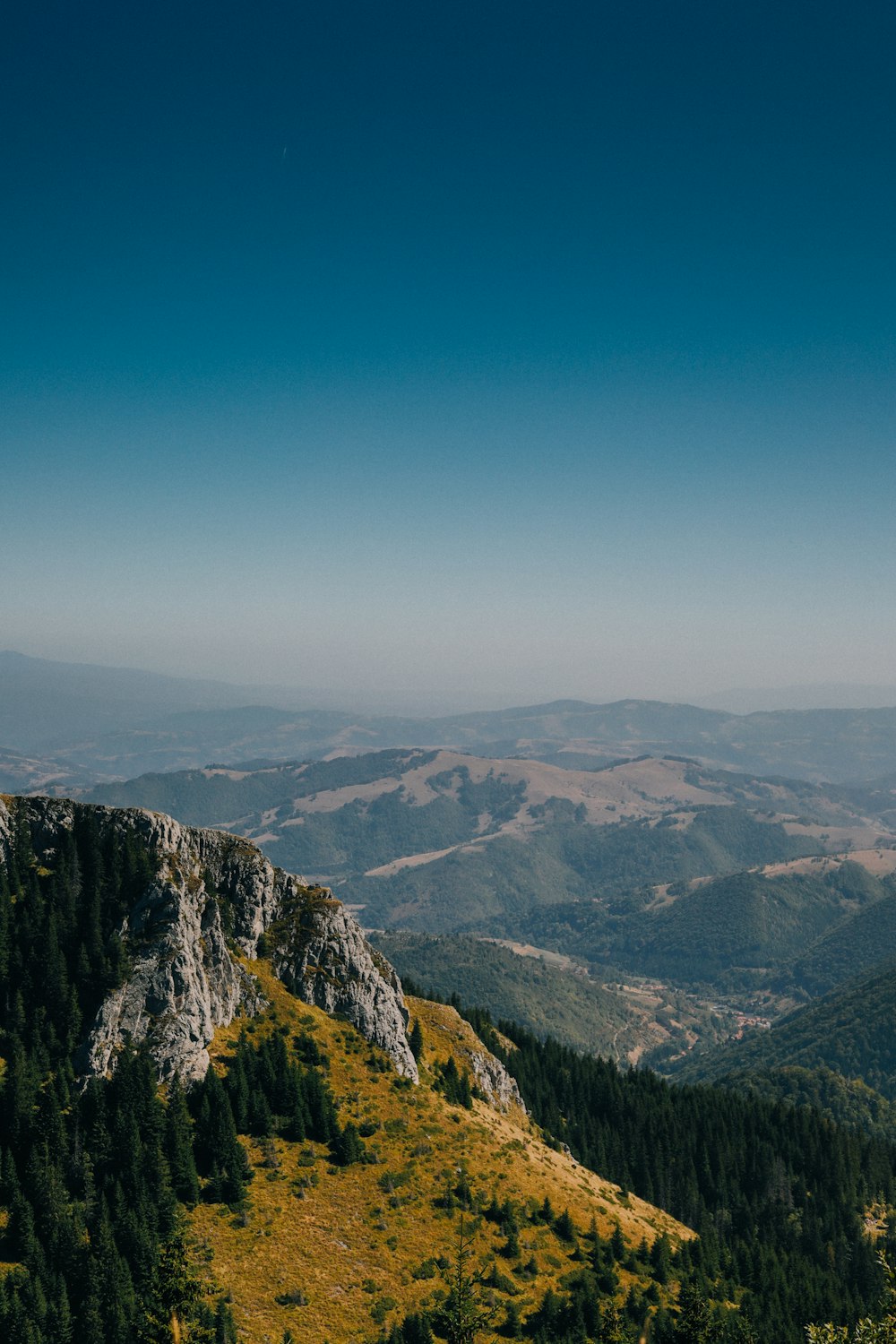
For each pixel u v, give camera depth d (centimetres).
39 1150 12150
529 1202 15525
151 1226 12025
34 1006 13825
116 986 14138
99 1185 12350
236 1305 11400
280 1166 13912
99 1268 11075
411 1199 14325
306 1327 11406
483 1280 13175
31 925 14400
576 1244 15125
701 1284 15775
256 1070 14938
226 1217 12762
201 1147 13425
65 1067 13188
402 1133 15675
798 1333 15738
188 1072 14150
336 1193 13875
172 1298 9950
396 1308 12056
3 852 15238
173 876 15638
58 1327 10400
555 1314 12975
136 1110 13150
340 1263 12594
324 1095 15212
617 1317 13225
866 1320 7275
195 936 15588
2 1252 11119
